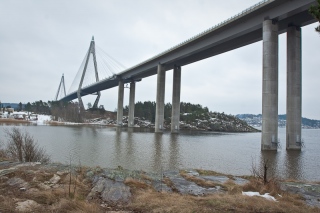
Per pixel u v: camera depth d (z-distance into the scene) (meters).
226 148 43.34
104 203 9.45
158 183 12.12
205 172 16.12
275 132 45.19
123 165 23.02
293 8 44.84
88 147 36.19
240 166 24.78
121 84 129.50
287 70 50.22
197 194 10.98
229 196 10.12
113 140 49.78
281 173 21.72
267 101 45.53
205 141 58.00
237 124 191.12
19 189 10.13
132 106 128.62
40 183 10.77
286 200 10.40
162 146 41.88
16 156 18.27
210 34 66.12
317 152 40.81
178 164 24.69
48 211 8.05
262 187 11.86
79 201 8.98
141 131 94.06
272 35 48.06
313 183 14.41
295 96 48.16
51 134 59.84
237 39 68.38
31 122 132.50
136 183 11.36
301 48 50.69
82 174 12.43
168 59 89.50
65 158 25.89
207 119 176.50
